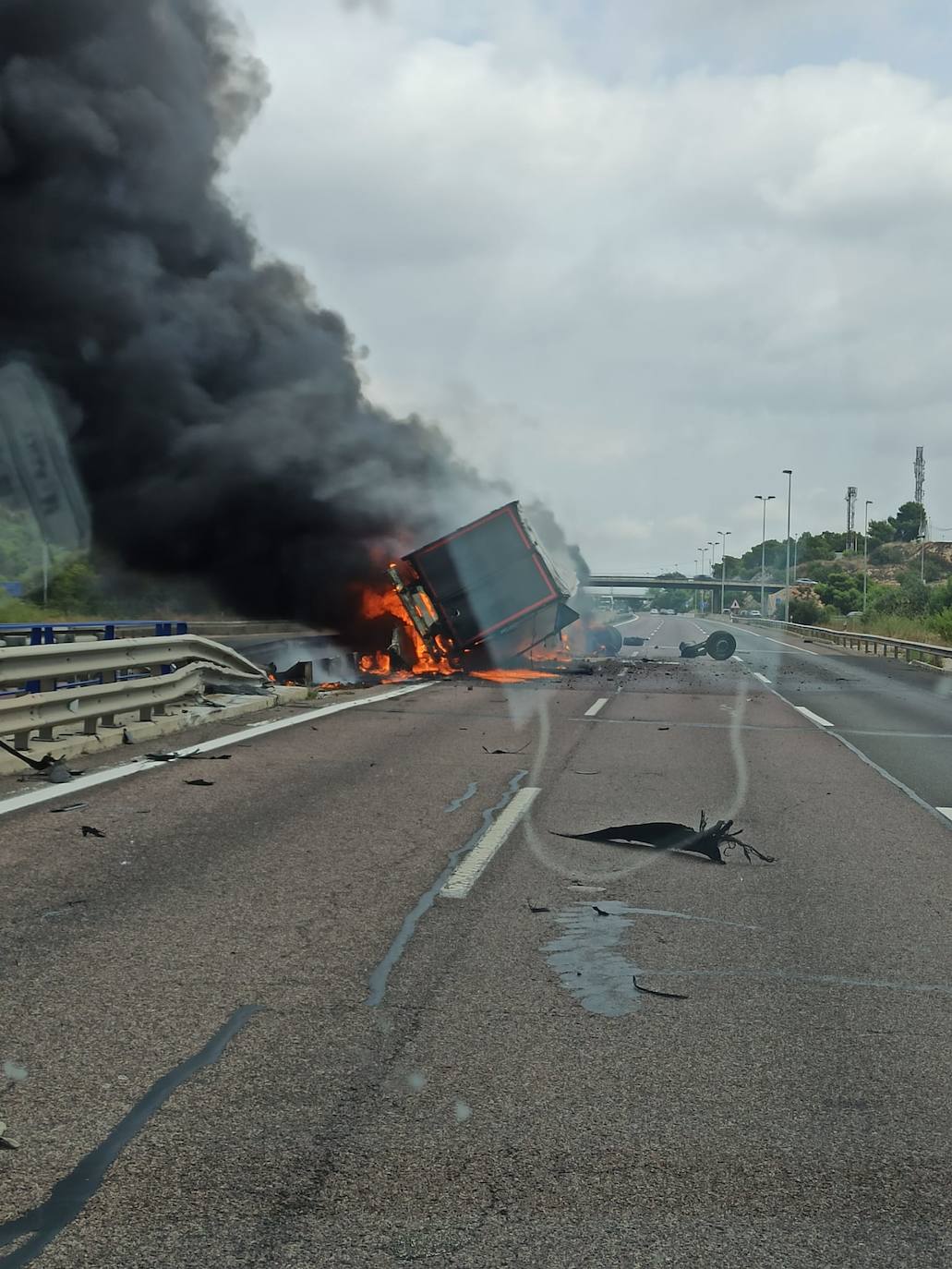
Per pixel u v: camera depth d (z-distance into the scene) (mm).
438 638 23531
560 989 5039
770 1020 4715
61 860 7145
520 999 4902
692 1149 3570
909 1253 3012
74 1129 3631
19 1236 3018
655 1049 4375
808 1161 3508
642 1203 3236
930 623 52031
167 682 13789
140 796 9344
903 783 11242
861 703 20875
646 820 8977
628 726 15930
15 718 10320
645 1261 2953
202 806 9016
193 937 5656
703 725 16375
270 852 7551
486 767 11539
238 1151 3504
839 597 151500
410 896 6551
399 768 11305
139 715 13609
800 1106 3902
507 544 22938
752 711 18750
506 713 17125
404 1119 3740
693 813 9367
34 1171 3359
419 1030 4527
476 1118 3764
